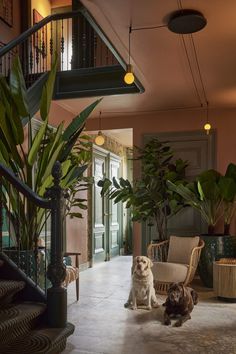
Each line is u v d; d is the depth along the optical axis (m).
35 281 3.10
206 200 5.20
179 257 4.81
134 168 6.38
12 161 3.46
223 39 3.54
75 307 3.98
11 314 2.59
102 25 3.34
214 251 5.02
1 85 3.27
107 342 2.96
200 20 3.09
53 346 2.51
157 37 3.52
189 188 5.24
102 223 7.51
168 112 6.26
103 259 7.47
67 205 5.04
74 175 3.56
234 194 4.95
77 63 5.91
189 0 2.91
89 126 6.66
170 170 5.75
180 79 4.65
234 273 4.23
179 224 6.06
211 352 2.76
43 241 4.62
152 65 4.20
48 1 7.02
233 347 2.86
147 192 5.36
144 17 3.19
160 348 2.84
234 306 4.07
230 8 3.00
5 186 3.32
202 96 5.38
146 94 5.25
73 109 6.06
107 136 7.75
